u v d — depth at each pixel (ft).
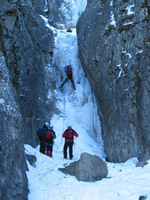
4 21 29.91
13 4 31.30
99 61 37.55
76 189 17.88
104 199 15.38
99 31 38.68
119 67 32.71
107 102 34.19
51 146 30.30
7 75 13.94
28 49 34.78
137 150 27.43
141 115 25.44
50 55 48.60
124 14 34.37
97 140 40.60
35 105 35.32
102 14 39.96
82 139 39.73
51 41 48.03
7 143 11.67
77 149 36.70
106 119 34.94
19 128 13.01
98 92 37.70
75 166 21.77
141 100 25.63
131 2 33.91
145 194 14.52
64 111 44.42
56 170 22.57
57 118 42.65
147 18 30.04
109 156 32.73
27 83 32.81
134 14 32.17
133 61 29.94
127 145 29.04
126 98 29.45
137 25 31.04
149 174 19.29
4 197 11.16
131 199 14.75
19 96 30.12
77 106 45.55
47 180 18.97
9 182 11.80
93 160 21.15
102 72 36.47
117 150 30.83
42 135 30.83
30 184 16.21
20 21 33.50
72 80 47.16
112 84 33.40
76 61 49.49
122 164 27.45
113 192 16.29
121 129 30.35
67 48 51.13
